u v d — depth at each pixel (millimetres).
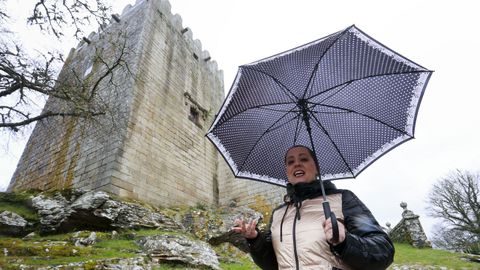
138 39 15070
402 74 2266
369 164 2543
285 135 2764
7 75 8414
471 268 8227
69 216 8461
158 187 12297
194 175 14969
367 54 2268
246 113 2707
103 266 5164
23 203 9867
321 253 1597
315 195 1895
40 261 5023
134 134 12203
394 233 13414
